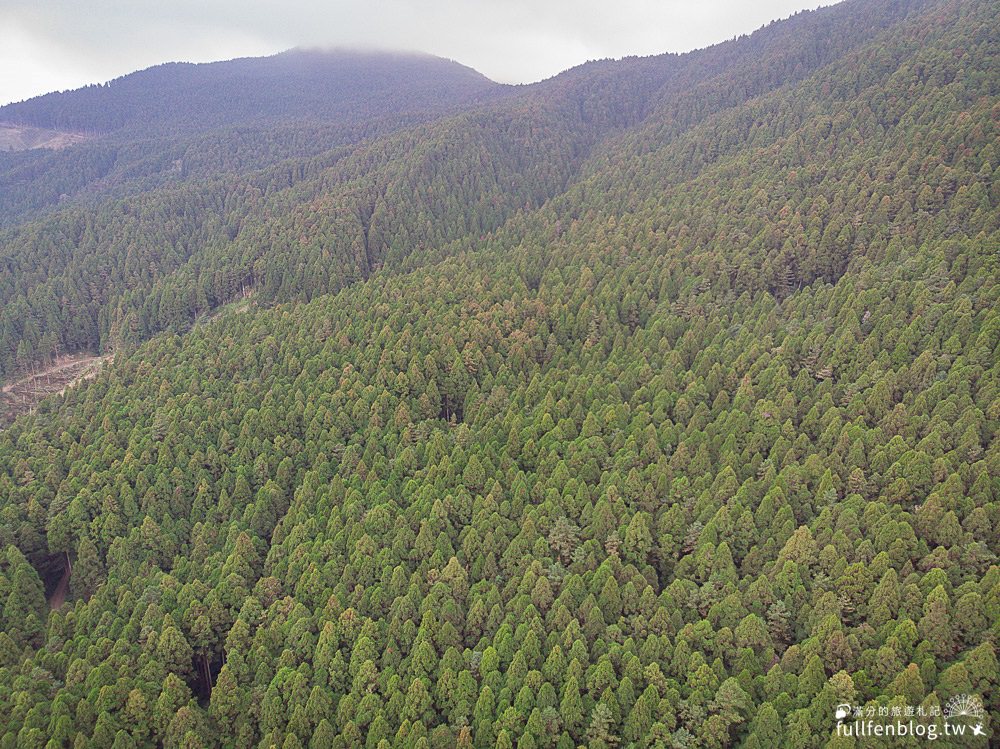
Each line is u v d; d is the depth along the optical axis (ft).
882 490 267.80
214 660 286.46
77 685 248.93
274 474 371.97
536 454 336.90
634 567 262.06
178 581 303.89
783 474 283.18
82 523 344.08
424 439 375.04
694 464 307.37
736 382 366.02
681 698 214.90
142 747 233.55
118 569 323.98
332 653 253.03
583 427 341.82
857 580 228.43
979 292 330.54
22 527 345.10
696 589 249.75
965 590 211.61
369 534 302.45
